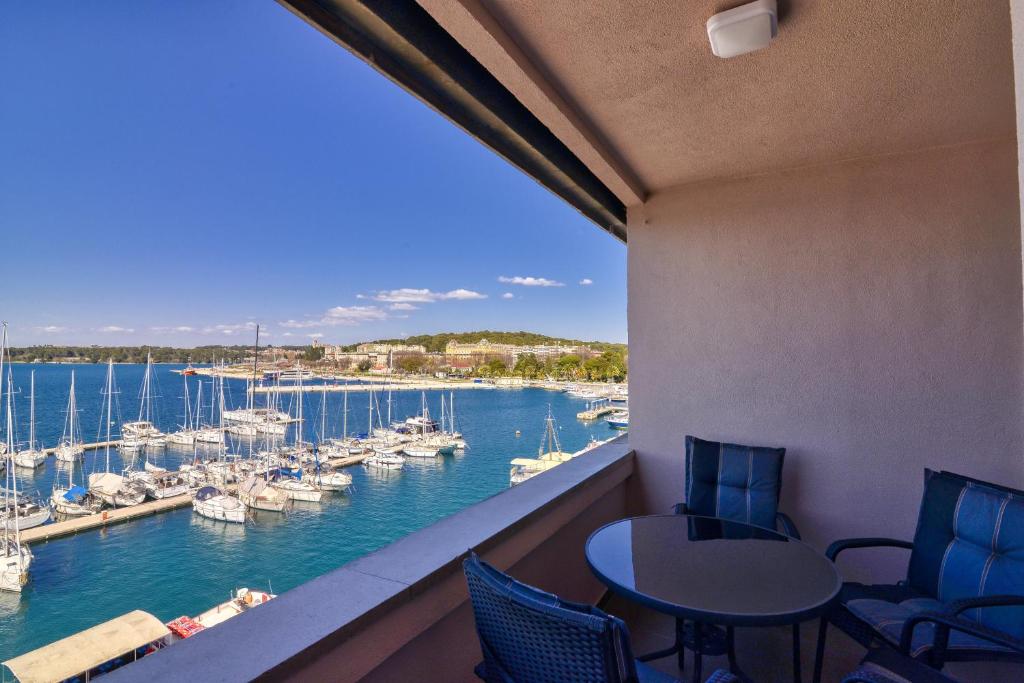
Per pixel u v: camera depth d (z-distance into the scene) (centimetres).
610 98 201
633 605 267
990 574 182
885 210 256
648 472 308
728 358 288
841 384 263
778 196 278
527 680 104
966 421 240
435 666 143
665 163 269
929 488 210
